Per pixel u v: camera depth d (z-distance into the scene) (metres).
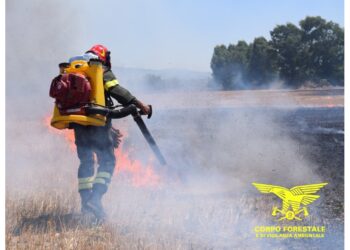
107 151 7.46
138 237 6.59
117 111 7.42
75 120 7.06
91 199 7.34
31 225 6.92
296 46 108.62
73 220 7.23
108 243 6.32
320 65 112.06
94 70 7.23
